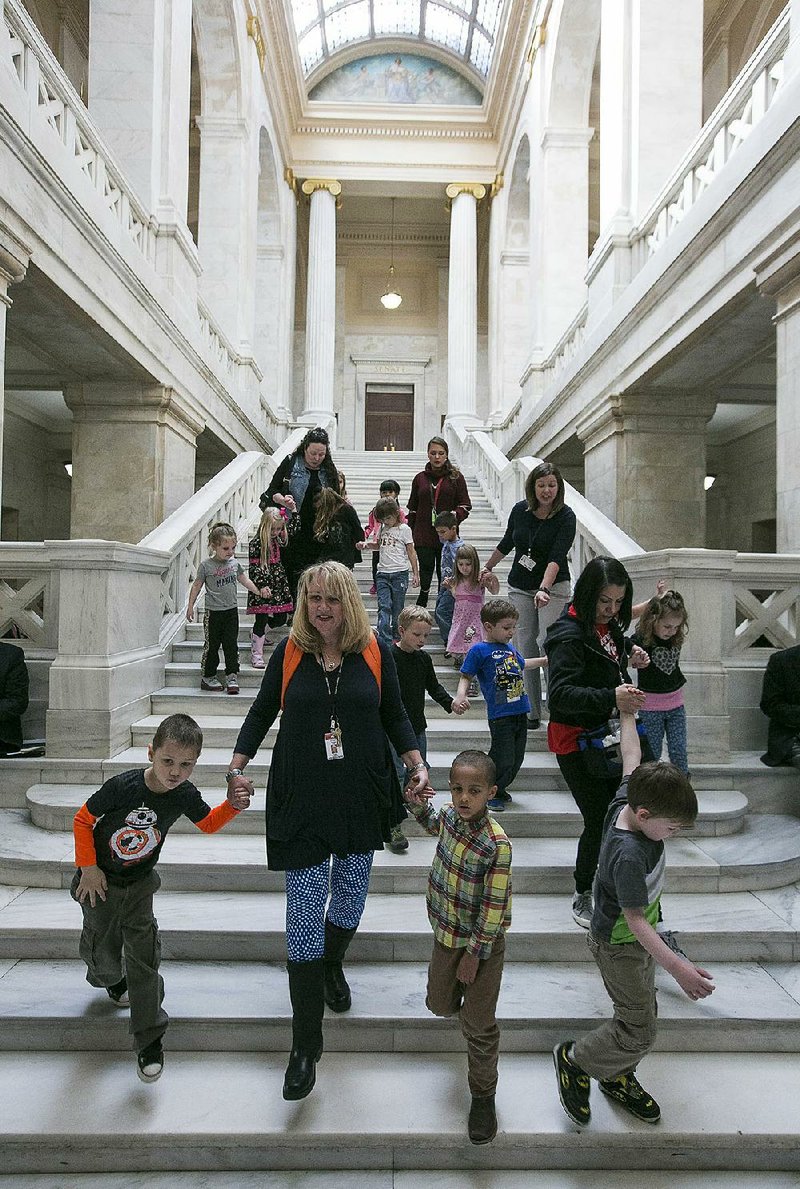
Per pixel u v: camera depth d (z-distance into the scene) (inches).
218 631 220.5
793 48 222.4
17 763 179.5
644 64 369.7
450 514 249.0
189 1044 116.1
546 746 199.5
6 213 208.1
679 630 160.2
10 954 132.6
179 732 101.1
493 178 823.1
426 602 269.1
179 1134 100.3
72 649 186.1
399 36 864.9
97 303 273.6
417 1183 100.0
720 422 523.5
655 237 348.5
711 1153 102.8
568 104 570.6
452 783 99.3
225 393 462.6
